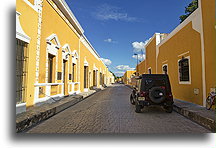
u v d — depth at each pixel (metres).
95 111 8.78
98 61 34.91
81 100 13.59
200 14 8.70
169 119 6.97
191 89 9.77
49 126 5.91
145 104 8.10
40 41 9.07
